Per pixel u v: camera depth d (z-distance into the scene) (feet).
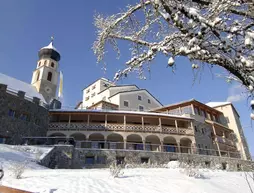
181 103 115.75
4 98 76.54
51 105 106.22
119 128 92.68
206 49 11.42
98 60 18.37
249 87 10.80
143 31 16.31
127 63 15.98
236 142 122.11
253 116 10.44
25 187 24.71
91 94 151.23
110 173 38.99
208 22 10.39
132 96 130.31
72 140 78.64
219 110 138.62
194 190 30.81
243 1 11.04
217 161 93.25
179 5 11.04
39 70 142.00
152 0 12.27
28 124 81.00
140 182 32.65
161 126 97.66
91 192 24.41
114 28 16.76
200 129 105.60
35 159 50.67
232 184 40.04
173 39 12.74
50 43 158.92
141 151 81.66
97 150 75.72
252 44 9.68
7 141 72.74
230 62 11.32
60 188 25.20
